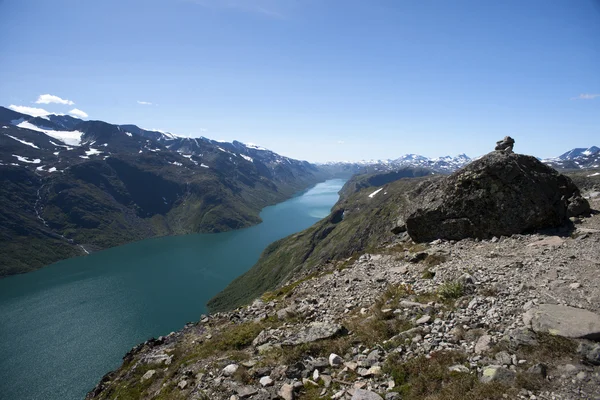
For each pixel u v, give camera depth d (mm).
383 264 22516
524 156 23562
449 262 18891
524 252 18234
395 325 13055
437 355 10320
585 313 10719
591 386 7922
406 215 26562
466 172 23938
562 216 21828
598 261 14867
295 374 11594
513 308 12148
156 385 15375
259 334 15844
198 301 138000
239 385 11805
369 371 10734
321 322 15695
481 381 8805
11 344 101125
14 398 78438
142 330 109188
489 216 22516
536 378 8422
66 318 118750
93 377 85375
